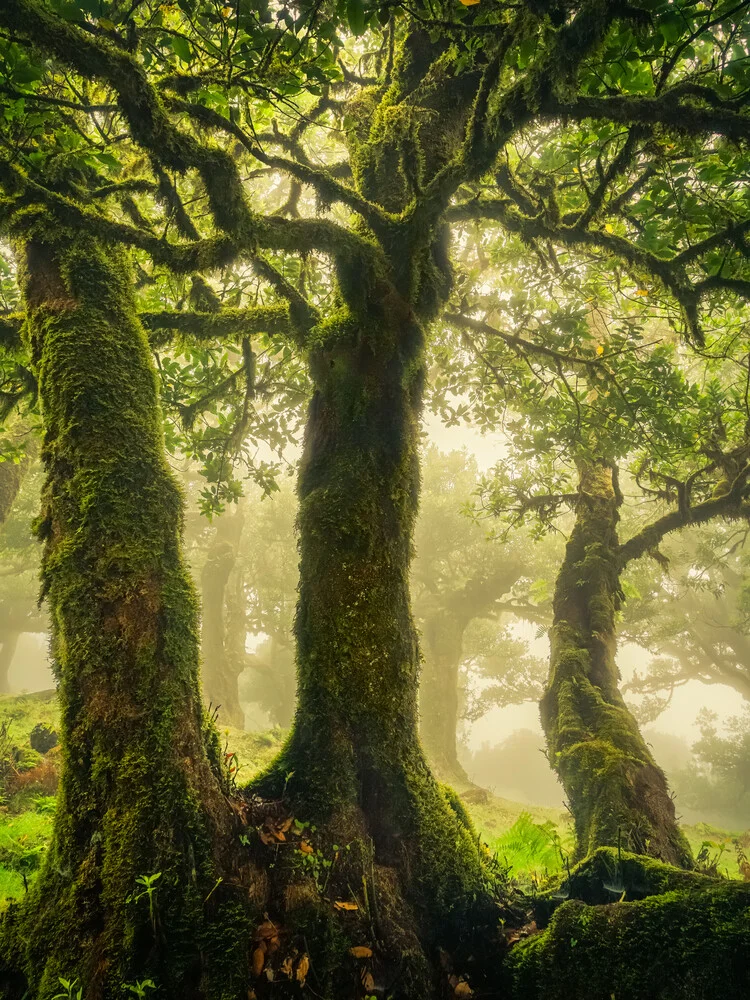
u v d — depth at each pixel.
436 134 4.70
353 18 3.38
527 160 6.60
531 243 5.59
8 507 12.39
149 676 3.07
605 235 5.27
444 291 4.73
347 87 5.70
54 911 2.84
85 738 3.01
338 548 3.91
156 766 2.94
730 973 2.96
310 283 7.32
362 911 3.12
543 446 8.88
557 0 3.22
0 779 9.68
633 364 7.98
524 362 8.93
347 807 3.44
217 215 3.66
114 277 3.87
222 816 3.06
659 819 5.20
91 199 3.96
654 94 4.07
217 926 2.75
